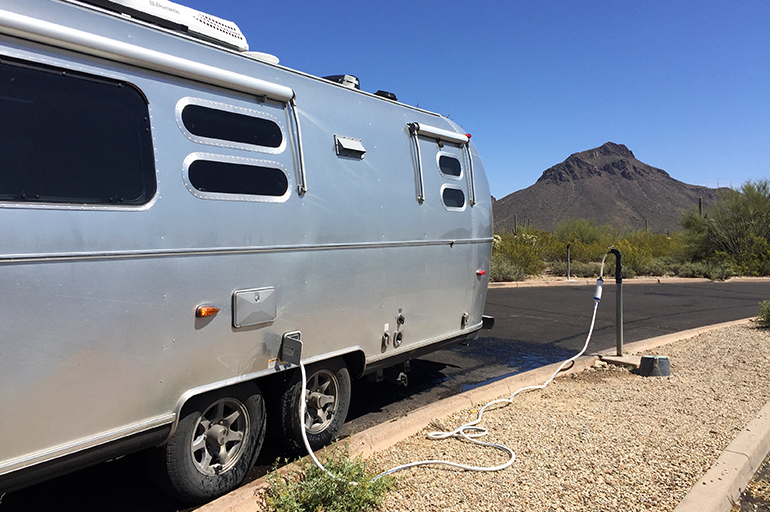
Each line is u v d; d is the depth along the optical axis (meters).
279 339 3.95
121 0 3.48
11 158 2.61
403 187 5.23
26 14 2.74
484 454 4.36
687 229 26.56
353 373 4.88
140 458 4.41
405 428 4.78
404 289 5.25
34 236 2.64
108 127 3.00
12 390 2.58
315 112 4.36
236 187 3.63
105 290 2.91
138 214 3.06
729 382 6.54
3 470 2.56
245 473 3.82
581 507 3.56
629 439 4.69
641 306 13.70
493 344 9.20
